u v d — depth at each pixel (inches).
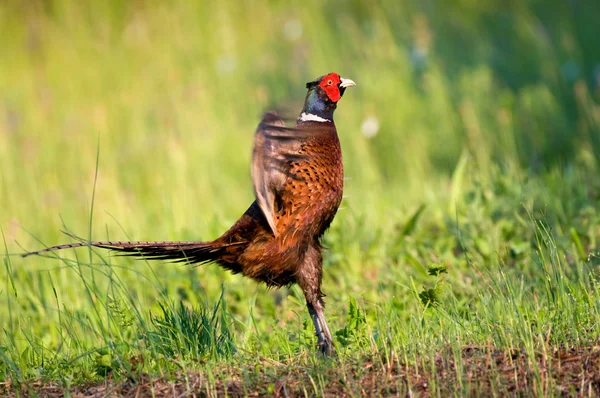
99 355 366.3
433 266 380.2
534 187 536.7
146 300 493.0
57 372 353.4
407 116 779.4
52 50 1032.8
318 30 958.4
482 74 821.9
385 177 748.6
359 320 368.2
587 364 310.0
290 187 374.0
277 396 314.8
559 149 748.6
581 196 532.7
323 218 383.9
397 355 325.7
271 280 388.5
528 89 827.4
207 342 370.3
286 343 369.4
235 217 619.8
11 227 665.6
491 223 499.8
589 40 1021.8
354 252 504.4
